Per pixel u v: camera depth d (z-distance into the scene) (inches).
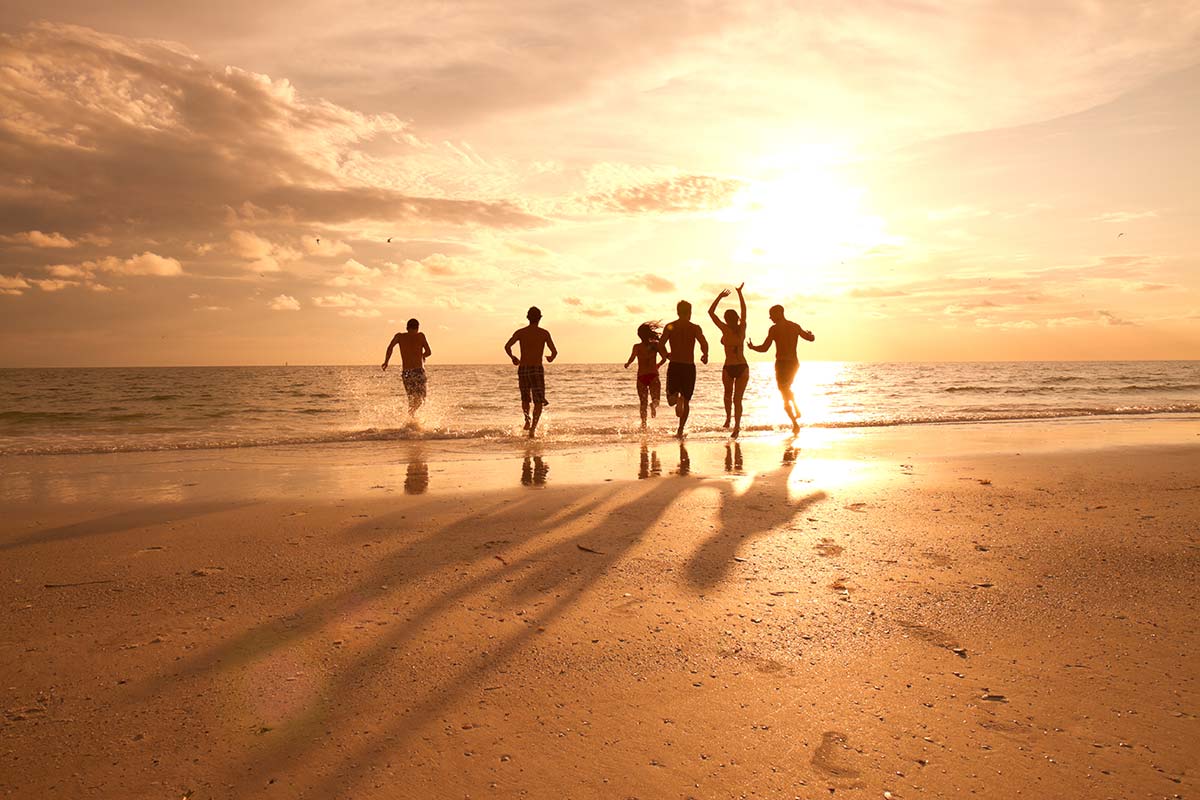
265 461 325.7
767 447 364.2
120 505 217.0
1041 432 435.8
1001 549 161.6
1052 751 80.0
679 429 416.5
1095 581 139.0
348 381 2285.9
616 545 167.3
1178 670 100.6
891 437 412.2
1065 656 105.8
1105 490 227.9
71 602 130.0
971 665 103.2
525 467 298.4
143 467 307.1
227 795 72.8
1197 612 122.9
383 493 235.9
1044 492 225.8
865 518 193.0
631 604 128.9
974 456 314.8
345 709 90.9
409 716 89.2
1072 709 89.8
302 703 92.4
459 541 171.6
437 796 72.7
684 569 149.3
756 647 110.0
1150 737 82.9
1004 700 92.5
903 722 87.3
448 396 1145.4
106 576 144.9
